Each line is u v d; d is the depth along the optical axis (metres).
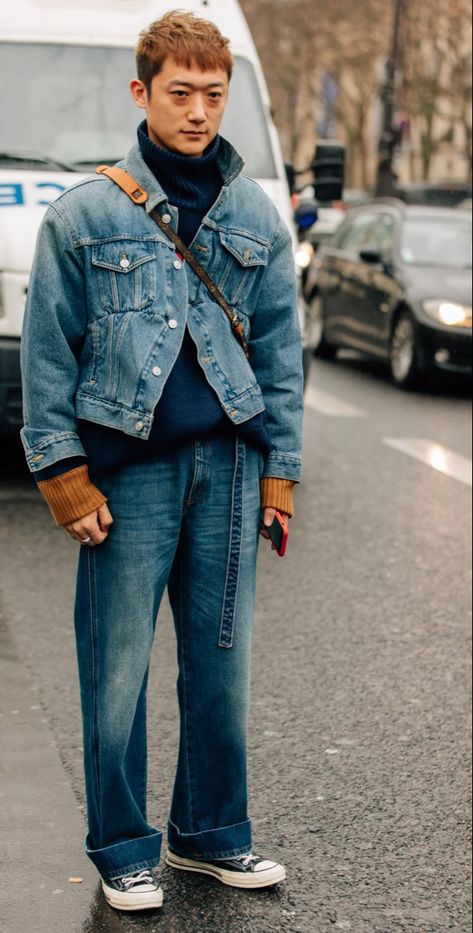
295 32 41.00
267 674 4.89
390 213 13.38
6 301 6.95
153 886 3.14
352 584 6.05
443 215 13.23
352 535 6.91
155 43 2.82
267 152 8.11
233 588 3.09
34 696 4.55
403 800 3.91
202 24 2.85
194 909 3.18
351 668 4.98
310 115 45.41
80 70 7.88
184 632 3.14
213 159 2.91
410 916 3.26
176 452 2.96
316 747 4.26
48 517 7.01
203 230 2.91
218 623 3.10
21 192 7.28
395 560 6.48
